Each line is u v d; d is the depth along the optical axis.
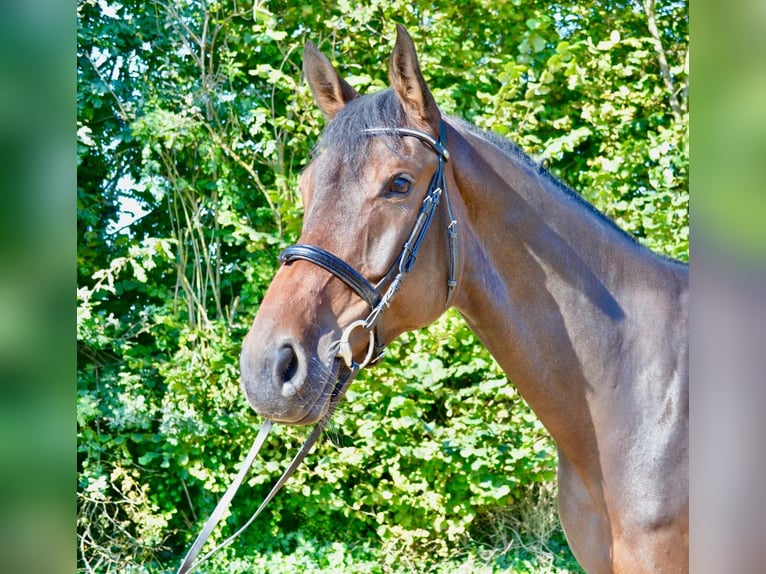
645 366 1.62
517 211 1.66
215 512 1.47
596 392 1.62
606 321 1.64
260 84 4.49
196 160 4.45
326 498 4.13
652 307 1.68
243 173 4.48
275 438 4.12
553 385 1.64
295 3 4.43
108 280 4.25
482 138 1.73
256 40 4.33
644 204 4.25
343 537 4.29
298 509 4.37
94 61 4.36
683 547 1.52
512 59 4.39
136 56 4.46
